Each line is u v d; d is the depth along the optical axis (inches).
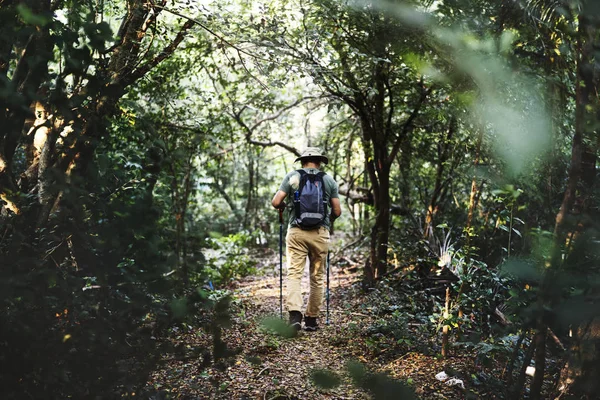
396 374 148.7
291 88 347.9
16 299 75.8
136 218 72.5
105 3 129.2
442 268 249.1
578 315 52.7
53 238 81.6
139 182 82.8
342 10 169.9
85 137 82.1
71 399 78.1
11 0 78.3
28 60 77.5
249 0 222.1
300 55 210.1
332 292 313.1
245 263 440.1
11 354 73.0
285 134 475.2
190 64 259.4
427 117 266.1
